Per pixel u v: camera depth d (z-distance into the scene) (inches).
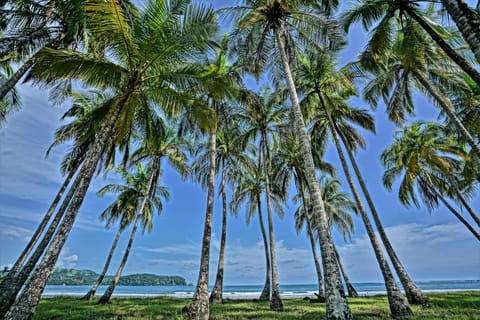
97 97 645.3
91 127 458.0
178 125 625.6
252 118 672.4
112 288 647.1
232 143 701.3
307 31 422.3
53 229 394.3
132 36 312.7
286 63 389.1
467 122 526.6
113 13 286.4
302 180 762.2
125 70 325.4
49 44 357.1
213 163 473.4
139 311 475.5
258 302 706.2
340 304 253.6
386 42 410.0
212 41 320.2
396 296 387.2
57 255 240.2
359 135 647.1
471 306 458.6
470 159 619.8
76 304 595.5
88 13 287.9
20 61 386.3
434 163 680.4
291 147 733.3
